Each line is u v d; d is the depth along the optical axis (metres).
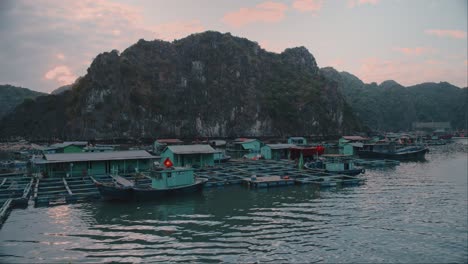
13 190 41.00
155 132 168.00
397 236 26.41
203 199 39.50
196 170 59.25
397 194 41.75
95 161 54.38
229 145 122.44
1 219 30.36
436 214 32.47
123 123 162.00
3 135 162.25
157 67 191.75
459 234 26.72
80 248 24.47
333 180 49.22
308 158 73.56
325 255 22.92
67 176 51.91
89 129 154.12
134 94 169.50
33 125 167.62
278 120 195.38
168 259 22.39
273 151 80.06
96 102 161.25
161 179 40.22
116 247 24.55
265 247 24.31
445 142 156.88
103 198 39.41
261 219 31.22
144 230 28.33
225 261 22.02
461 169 66.19
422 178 54.56
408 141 134.38
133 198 38.56
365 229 28.09
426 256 22.66
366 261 21.98
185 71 199.25
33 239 26.47
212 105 188.38
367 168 68.56
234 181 48.38
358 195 41.22
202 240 25.80
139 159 57.34
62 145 86.81
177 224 29.92
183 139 169.25
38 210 34.84
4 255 23.42
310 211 33.84
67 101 177.50
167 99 181.50
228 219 31.36
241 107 191.62
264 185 46.25
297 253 23.23
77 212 34.12
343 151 95.62
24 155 89.19
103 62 171.38
